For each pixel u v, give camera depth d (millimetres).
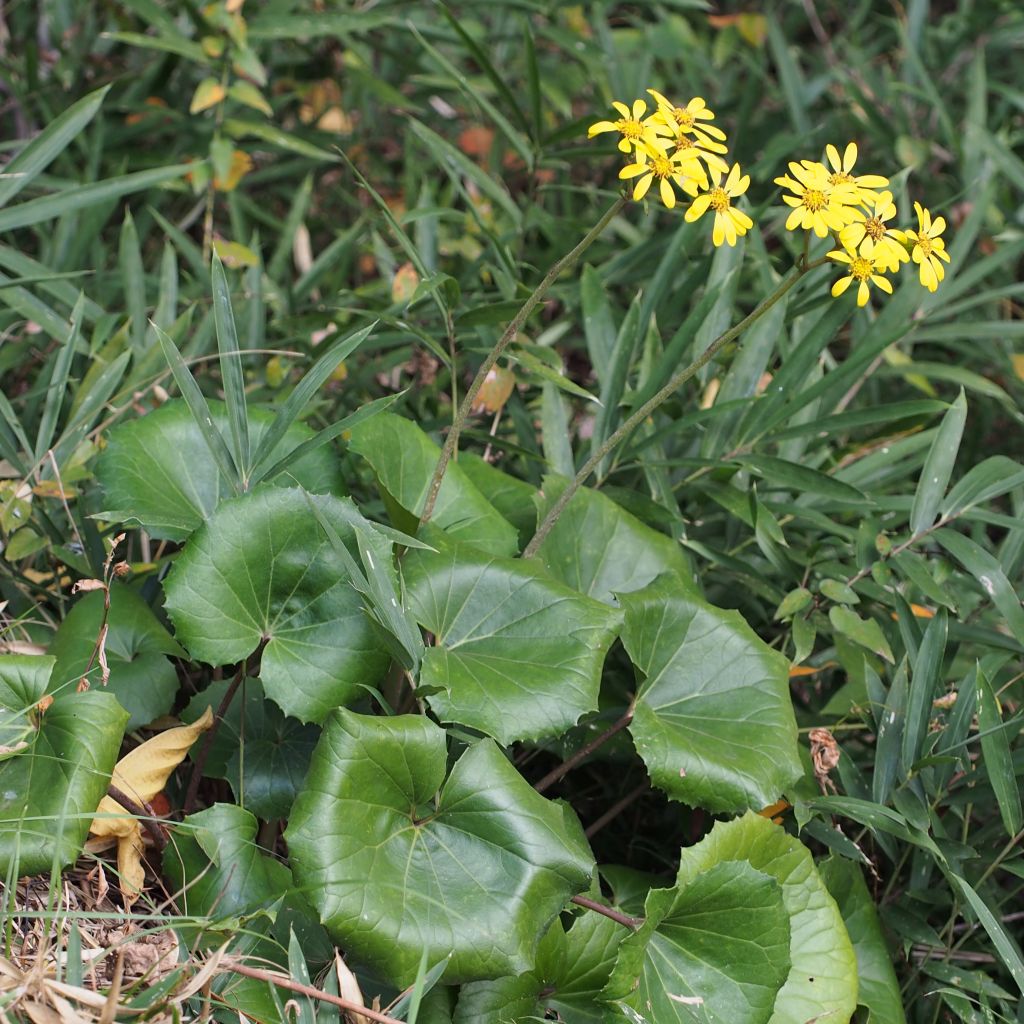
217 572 2518
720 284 2852
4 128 3398
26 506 2719
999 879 2842
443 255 3324
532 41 2986
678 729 2586
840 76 3645
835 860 2662
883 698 2721
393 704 2605
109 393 2812
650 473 2857
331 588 2537
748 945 2510
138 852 2535
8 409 2762
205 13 3098
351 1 3426
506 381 2879
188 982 2416
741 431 2867
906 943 2695
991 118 3898
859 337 3154
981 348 3287
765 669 2635
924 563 2816
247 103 3137
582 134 3059
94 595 2623
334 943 2502
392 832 2461
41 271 2943
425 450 2701
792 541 2967
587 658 2541
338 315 3088
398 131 3695
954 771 2730
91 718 2461
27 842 2420
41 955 2406
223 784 2666
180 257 3342
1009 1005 2711
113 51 3441
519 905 2449
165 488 2621
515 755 2756
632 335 2840
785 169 3518
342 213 3545
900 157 3381
